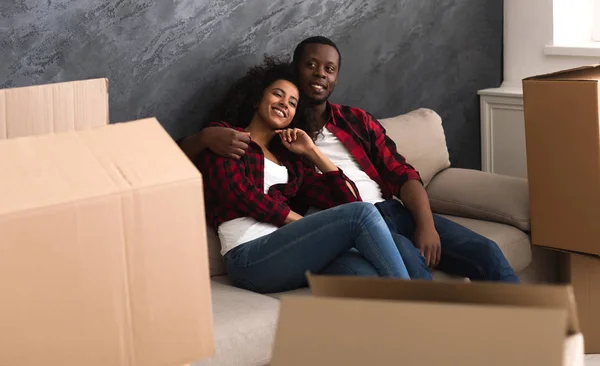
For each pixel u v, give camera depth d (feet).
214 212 7.94
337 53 9.07
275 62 9.18
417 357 2.58
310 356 2.71
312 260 7.27
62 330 3.13
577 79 8.11
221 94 9.01
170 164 3.42
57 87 4.63
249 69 8.80
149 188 3.28
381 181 9.16
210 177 7.81
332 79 9.03
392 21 10.76
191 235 3.42
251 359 6.45
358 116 9.30
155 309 3.36
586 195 8.25
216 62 8.94
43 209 3.04
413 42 11.07
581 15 11.93
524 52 12.06
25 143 3.32
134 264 3.28
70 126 4.68
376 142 9.23
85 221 3.14
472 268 8.30
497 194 9.38
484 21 11.98
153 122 3.64
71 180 3.20
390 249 7.15
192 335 3.48
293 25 9.63
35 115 4.57
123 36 8.16
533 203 8.70
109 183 3.23
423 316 2.62
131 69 8.27
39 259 3.05
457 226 8.63
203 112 8.88
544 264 9.43
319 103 9.05
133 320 3.30
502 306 2.57
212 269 7.96
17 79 7.52
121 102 8.24
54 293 3.10
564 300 2.64
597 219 8.22
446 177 9.98
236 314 6.67
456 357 2.53
